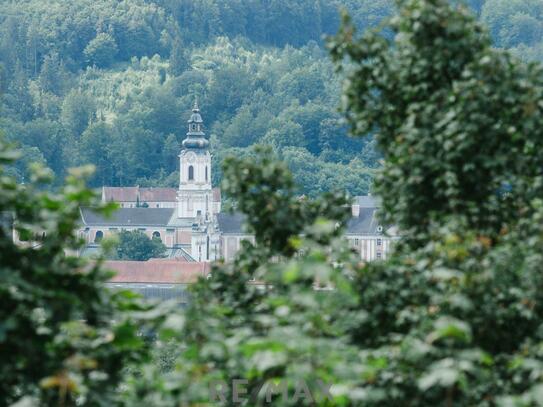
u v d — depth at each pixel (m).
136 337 27.17
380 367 27.31
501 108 34.28
